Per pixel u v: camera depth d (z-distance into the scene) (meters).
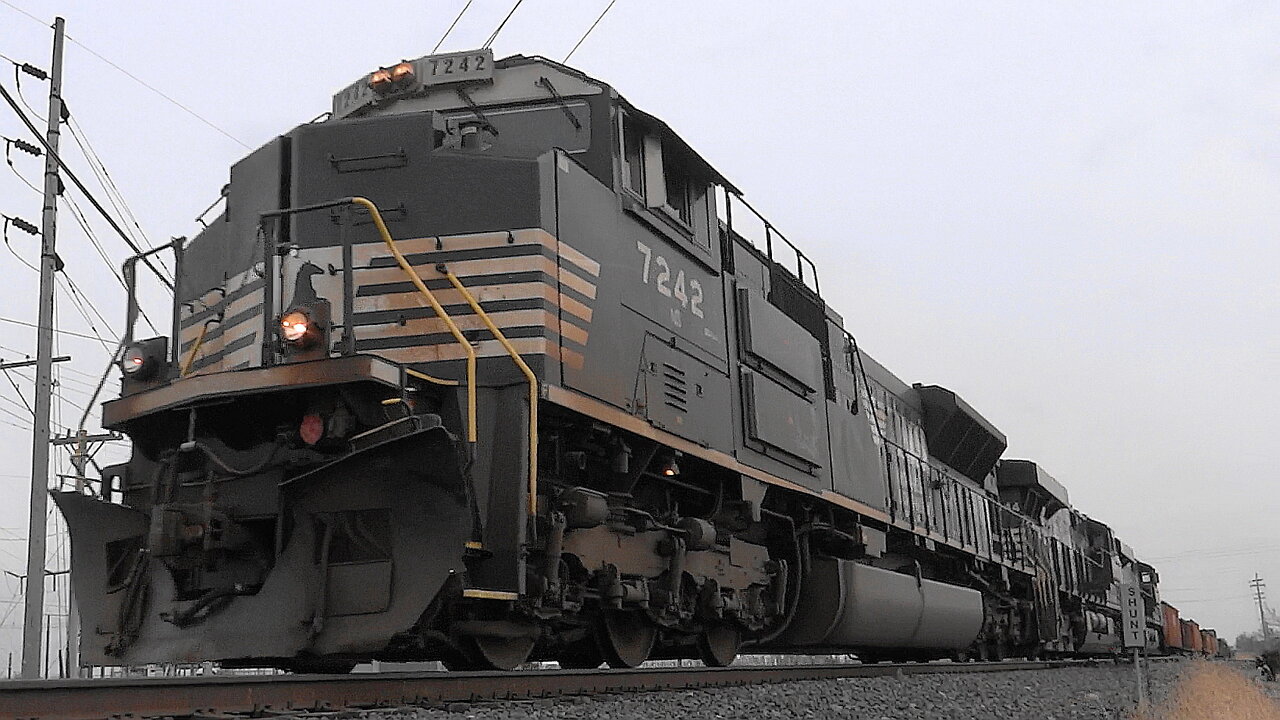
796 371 11.84
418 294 7.54
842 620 11.82
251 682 5.56
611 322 8.27
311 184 7.87
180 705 5.24
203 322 8.23
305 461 6.62
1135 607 11.09
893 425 16.09
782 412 11.23
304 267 7.66
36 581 14.41
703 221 10.27
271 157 8.07
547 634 7.86
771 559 11.45
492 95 8.96
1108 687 12.82
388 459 6.39
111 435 8.26
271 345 6.98
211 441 6.91
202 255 8.45
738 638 10.73
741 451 10.23
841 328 14.21
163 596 6.75
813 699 7.85
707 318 10.02
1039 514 24.86
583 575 7.66
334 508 6.48
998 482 23.62
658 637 9.25
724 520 10.06
